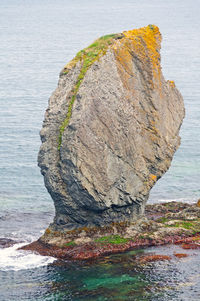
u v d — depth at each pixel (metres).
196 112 129.12
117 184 61.88
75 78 63.44
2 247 61.22
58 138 62.00
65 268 55.94
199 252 58.34
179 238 61.28
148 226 63.00
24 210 76.06
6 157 99.62
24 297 50.59
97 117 60.72
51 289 51.91
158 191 83.94
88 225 62.69
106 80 62.22
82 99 60.78
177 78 166.75
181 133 113.38
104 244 59.72
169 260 56.59
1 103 140.00
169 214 68.12
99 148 60.62
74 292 51.12
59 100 63.44
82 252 58.53
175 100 69.94
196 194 82.31
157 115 65.69
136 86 64.69
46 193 83.25
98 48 65.06
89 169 60.12
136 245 60.00
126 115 62.72
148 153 65.00
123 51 64.50
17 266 56.53
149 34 67.62
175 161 97.62
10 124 121.00
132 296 49.97
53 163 61.84
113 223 62.81
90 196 60.25
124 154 62.38
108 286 52.00
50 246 60.50
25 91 153.62
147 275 53.72
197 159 98.44
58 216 63.56
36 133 114.75
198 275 53.38
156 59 66.69
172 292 50.44
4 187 85.38
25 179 89.00
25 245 61.72
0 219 71.94
